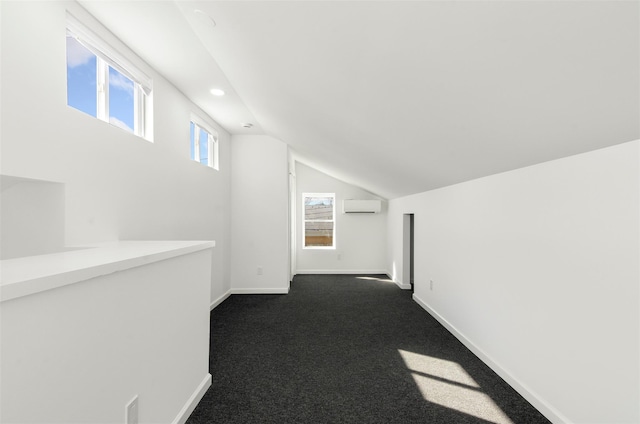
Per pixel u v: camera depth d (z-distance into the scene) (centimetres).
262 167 466
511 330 204
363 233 638
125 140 219
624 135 116
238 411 177
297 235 638
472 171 235
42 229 163
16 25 140
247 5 133
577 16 75
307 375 217
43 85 154
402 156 270
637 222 121
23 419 76
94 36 191
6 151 136
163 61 243
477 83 121
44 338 81
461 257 280
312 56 157
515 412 175
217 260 407
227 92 305
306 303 411
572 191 152
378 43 122
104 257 118
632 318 123
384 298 438
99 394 102
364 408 180
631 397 124
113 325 109
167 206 280
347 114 221
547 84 104
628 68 83
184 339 167
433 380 211
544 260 172
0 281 72
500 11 83
